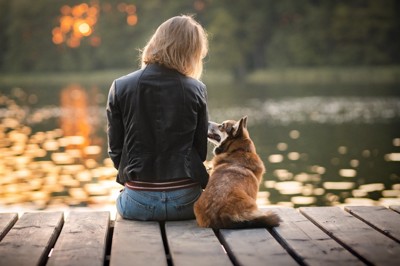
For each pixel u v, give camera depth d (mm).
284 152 17062
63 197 11109
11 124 25141
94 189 11852
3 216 4332
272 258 3396
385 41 64250
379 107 31578
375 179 12609
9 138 20422
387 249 3562
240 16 69062
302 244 3662
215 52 67375
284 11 67500
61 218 4320
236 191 4078
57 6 80438
